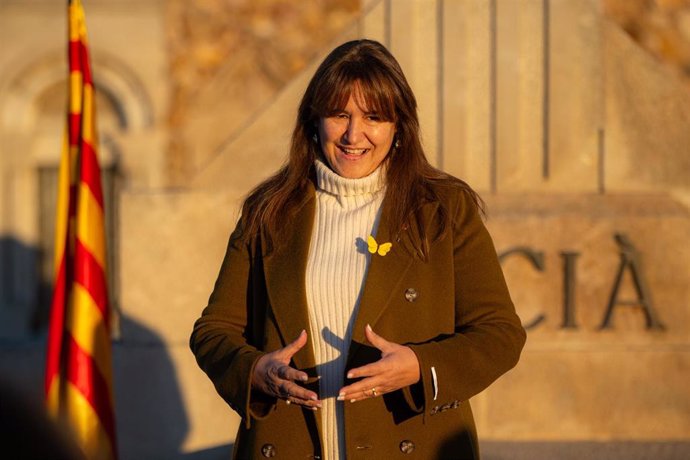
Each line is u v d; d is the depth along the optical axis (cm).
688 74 980
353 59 323
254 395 320
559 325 646
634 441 634
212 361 320
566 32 673
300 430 315
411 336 312
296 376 289
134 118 1279
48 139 1332
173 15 1273
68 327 520
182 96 1276
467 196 334
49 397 522
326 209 334
